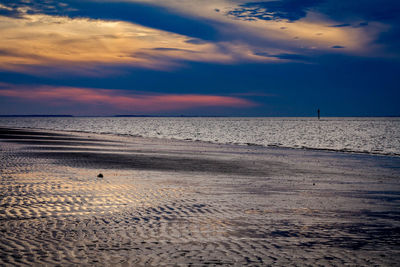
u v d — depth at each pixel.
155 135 84.00
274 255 7.80
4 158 25.12
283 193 15.38
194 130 120.50
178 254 7.75
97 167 22.42
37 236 8.71
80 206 11.92
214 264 7.22
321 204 13.20
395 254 7.98
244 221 10.59
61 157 27.30
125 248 8.05
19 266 6.79
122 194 14.05
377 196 15.07
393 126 167.00
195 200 13.40
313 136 86.88
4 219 10.13
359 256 7.83
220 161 28.52
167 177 19.25
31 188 14.65
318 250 8.18
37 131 76.25
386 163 29.25
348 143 63.81
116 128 131.50
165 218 10.75
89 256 7.46
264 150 41.56
